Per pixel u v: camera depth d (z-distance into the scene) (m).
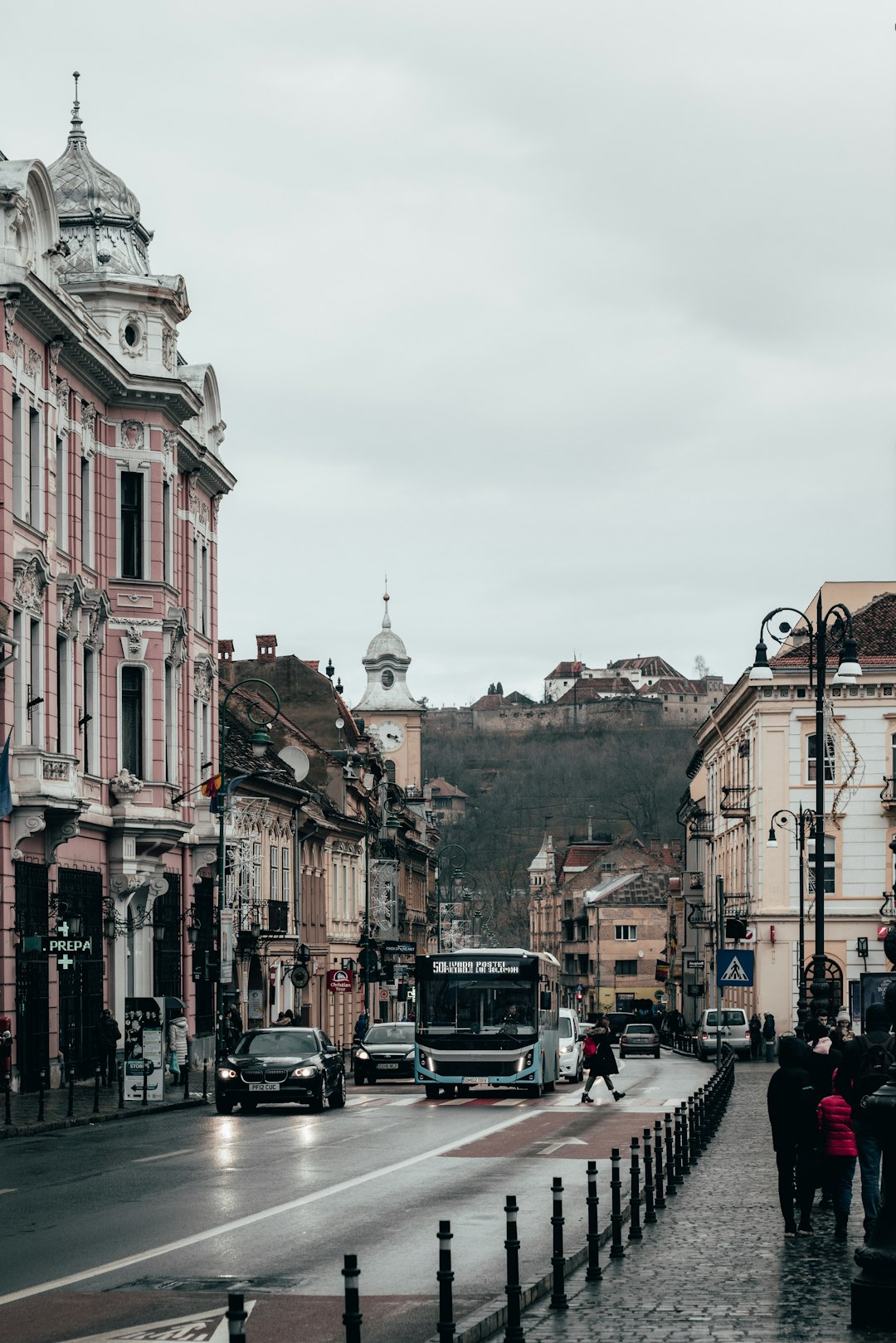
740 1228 18.14
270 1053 39.44
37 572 43.16
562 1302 13.64
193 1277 15.26
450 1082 45.16
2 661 39.28
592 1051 42.84
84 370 47.97
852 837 83.06
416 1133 31.81
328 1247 17.09
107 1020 45.66
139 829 50.19
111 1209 19.97
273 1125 34.50
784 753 83.88
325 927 84.44
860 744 83.31
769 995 83.31
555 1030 50.03
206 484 59.66
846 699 83.44
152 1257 16.38
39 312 42.94
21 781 41.12
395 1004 105.81
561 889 187.50
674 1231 17.91
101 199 54.34
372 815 100.25
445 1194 21.61
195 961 55.62
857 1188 22.41
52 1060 43.72
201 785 52.97
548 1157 26.67
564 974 183.00
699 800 114.25
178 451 54.97
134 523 51.75
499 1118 36.22
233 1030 50.47
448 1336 10.49
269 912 68.00
